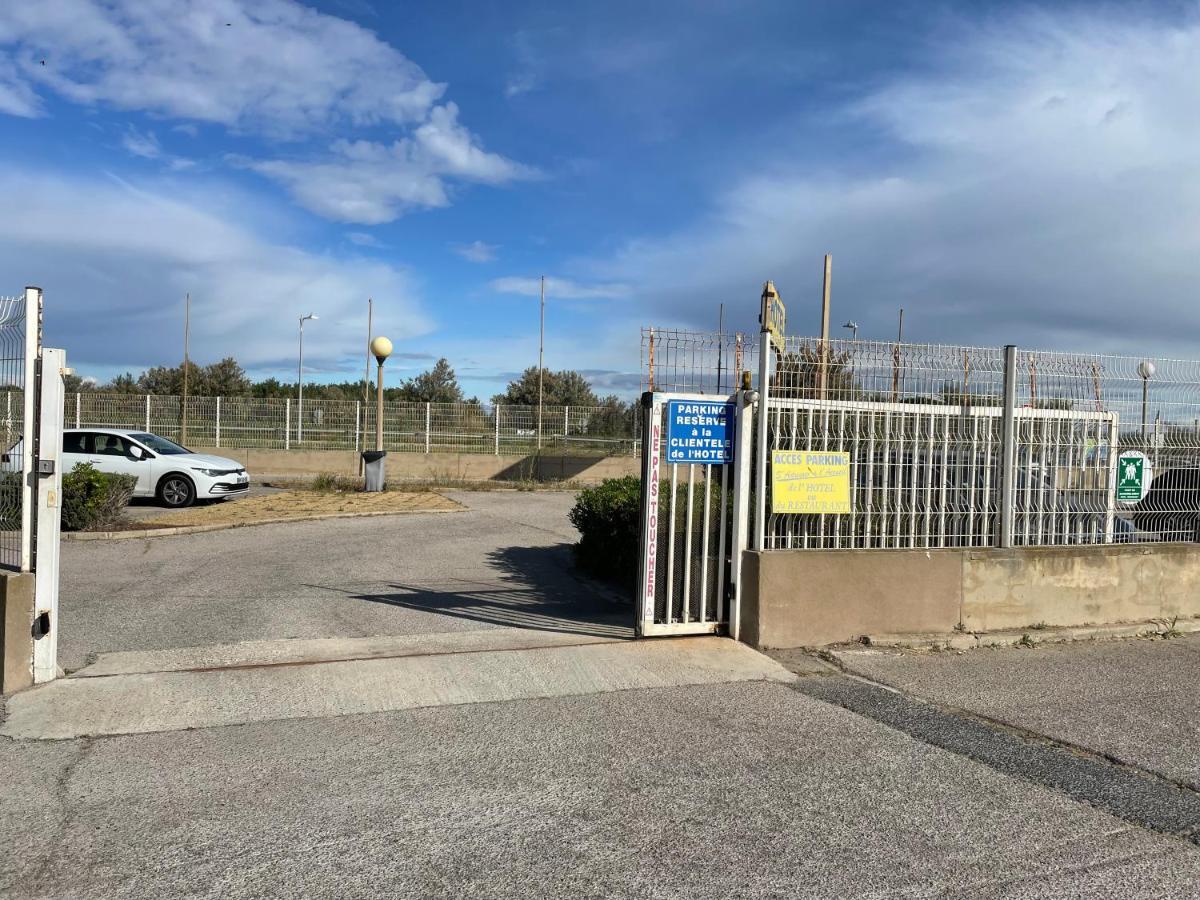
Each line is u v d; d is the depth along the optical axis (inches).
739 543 268.8
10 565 219.9
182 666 238.1
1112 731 201.9
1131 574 311.7
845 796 161.2
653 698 217.8
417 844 139.3
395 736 188.1
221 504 653.3
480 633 280.4
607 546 377.7
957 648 277.7
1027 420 302.7
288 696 212.5
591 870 132.1
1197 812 158.2
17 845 136.6
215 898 122.6
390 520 578.2
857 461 278.4
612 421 1017.5
